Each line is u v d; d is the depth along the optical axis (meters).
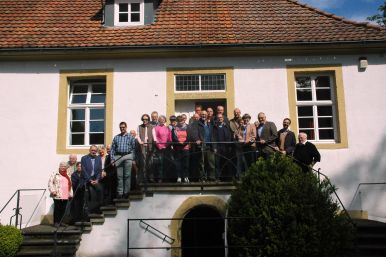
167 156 8.75
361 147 10.48
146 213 8.53
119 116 10.82
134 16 12.00
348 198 10.27
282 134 9.23
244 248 7.45
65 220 9.12
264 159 8.47
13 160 10.70
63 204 9.20
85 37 11.22
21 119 10.88
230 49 10.73
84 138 11.08
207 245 10.02
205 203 8.52
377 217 10.20
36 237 8.41
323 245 7.28
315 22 11.53
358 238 8.37
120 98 10.90
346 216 7.96
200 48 10.70
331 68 10.86
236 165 8.72
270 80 10.86
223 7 12.58
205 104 11.08
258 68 10.91
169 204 8.56
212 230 10.11
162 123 9.30
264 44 10.59
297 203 7.48
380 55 10.81
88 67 11.07
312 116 10.94
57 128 10.84
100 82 11.34
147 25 11.71
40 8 12.89
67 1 13.30
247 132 9.04
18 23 12.02
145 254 8.48
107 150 9.98
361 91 10.73
